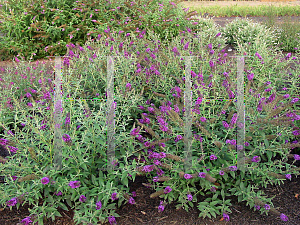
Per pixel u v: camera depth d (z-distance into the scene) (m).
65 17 7.95
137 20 8.05
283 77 4.82
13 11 8.09
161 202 2.64
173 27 8.55
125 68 3.79
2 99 3.95
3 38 7.91
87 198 2.60
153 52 4.64
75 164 2.72
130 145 2.90
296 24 9.11
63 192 2.62
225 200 2.82
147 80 3.93
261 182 2.85
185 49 4.49
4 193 2.55
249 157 2.82
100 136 2.91
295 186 3.03
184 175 2.53
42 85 3.43
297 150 3.47
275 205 2.79
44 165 2.69
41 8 7.85
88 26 8.07
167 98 3.84
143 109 3.87
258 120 2.90
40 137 2.69
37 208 2.50
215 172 2.72
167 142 3.19
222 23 13.70
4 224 2.56
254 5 18.94
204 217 2.59
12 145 2.68
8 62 7.46
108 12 8.30
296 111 3.60
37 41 7.93
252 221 2.61
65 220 2.58
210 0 22.59
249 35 8.51
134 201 2.64
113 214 2.53
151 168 2.53
